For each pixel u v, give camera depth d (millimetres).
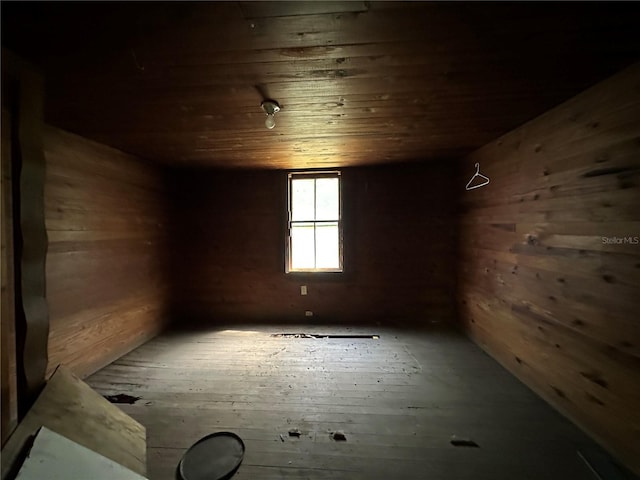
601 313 1646
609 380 1596
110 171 2871
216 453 1626
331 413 1982
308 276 4023
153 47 1347
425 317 3906
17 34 1230
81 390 1661
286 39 1305
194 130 2436
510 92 1804
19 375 1374
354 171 3926
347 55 1425
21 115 1390
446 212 3830
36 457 1219
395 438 1739
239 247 4094
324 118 2211
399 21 1193
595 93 1697
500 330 2709
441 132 2559
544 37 1300
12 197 1367
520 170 2398
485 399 2139
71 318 2381
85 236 2545
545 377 2107
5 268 1333
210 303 4121
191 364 2738
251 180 4062
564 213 1925
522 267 2371
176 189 4102
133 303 3166
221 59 1446
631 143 1480
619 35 1280
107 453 1457
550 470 1500
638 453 1445
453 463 1553
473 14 1157
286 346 3158
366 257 3953
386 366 2676
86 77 1589
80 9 1097
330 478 1470
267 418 1930
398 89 1771
